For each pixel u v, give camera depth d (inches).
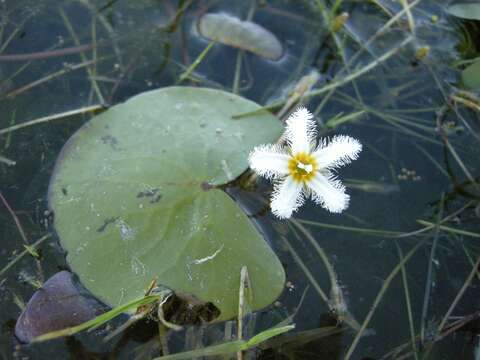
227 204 4.8
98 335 4.4
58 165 4.8
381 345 4.8
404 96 6.1
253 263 4.6
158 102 5.2
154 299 4.3
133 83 5.8
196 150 5.0
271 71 6.1
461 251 5.3
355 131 5.8
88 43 6.0
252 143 5.1
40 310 4.4
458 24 6.6
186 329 4.5
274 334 4.2
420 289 5.1
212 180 4.9
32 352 4.3
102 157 4.9
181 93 5.3
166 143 5.0
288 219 5.2
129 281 4.5
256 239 4.7
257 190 5.2
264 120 5.3
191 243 4.6
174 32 6.1
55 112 5.5
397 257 5.2
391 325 4.9
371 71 6.3
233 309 4.5
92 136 5.0
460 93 6.1
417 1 6.7
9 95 5.5
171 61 6.0
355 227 5.3
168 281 4.5
